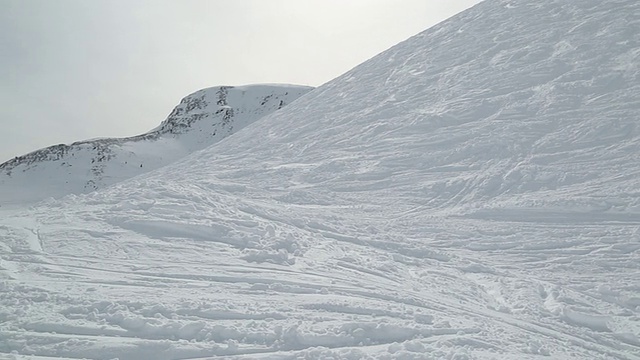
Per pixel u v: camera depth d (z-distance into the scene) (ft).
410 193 54.19
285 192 55.88
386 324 17.72
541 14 104.32
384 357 15.34
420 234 41.45
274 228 32.89
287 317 18.03
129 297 18.53
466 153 62.03
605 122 60.85
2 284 19.13
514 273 31.94
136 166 314.76
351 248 32.89
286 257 27.35
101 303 17.61
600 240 38.34
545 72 79.10
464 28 113.91
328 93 110.52
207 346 15.25
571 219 42.96
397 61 112.06
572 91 70.90
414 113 79.82
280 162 71.97
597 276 31.71
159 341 15.16
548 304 26.20
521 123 65.82
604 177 49.96
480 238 40.14
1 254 23.77
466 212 47.37
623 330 23.52
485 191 51.88
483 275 30.99
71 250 24.94
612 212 43.24
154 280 21.35
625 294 28.32
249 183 61.82
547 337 20.66
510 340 18.53
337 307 19.74
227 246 28.27
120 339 15.29
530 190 50.24
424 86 91.09
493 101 74.84
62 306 17.29
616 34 83.41
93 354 14.44
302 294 21.20
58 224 29.45
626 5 94.07
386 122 79.46
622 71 72.64
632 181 48.06
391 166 62.49
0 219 30.83
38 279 20.43
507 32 101.65
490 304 25.20
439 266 32.04
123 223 30.27
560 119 64.49
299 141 82.02
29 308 16.92
